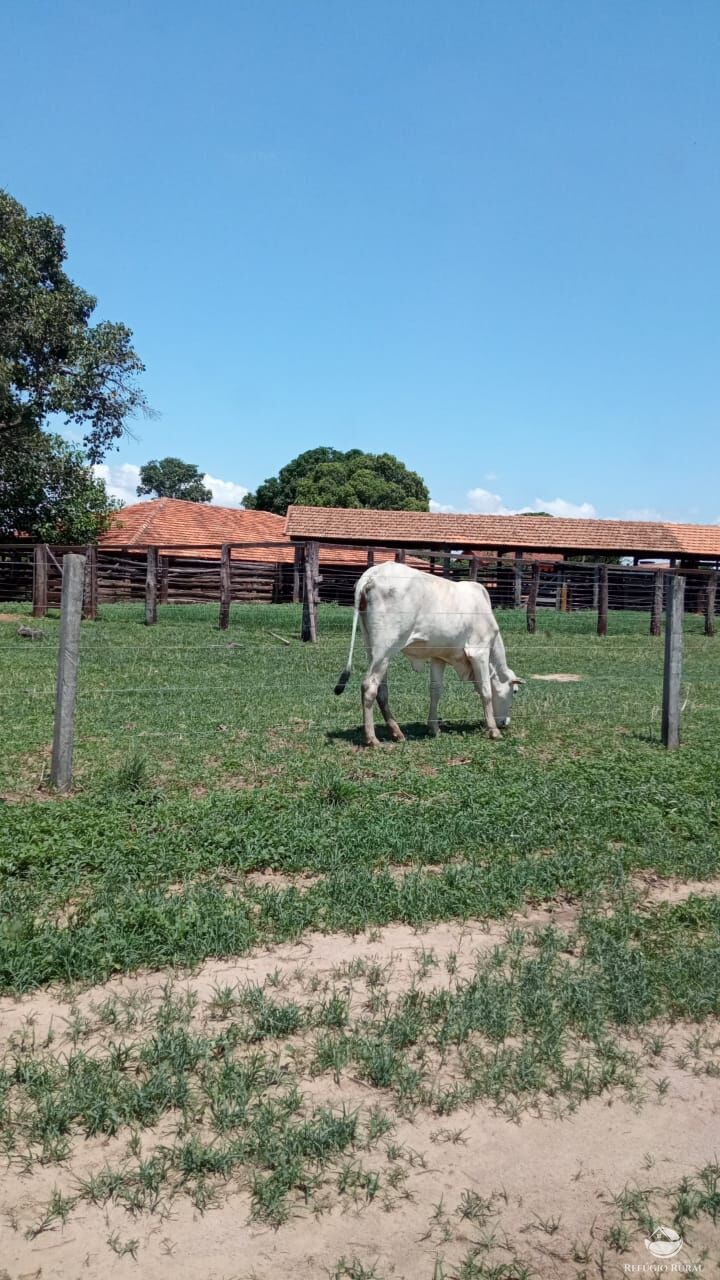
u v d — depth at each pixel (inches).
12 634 737.6
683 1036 144.9
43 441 1155.9
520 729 393.1
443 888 195.6
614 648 834.8
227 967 163.5
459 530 1359.5
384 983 158.6
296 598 1279.5
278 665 610.5
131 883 193.3
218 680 530.3
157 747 334.3
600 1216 106.5
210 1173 110.8
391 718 361.1
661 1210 107.5
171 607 1098.1
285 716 408.8
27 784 274.4
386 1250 100.5
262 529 1642.5
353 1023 143.7
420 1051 135.6
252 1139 114.6
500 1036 139.7
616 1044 140.7
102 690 470.0
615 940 174.9
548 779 288.2
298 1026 142.3
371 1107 124.0
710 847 230.1
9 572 1156.5
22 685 479.8
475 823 237.0
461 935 179.9
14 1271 95.7
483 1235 103.0
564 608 1333.7
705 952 168.4
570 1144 118.9
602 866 215.0
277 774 296.0
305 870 209.5
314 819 236.8
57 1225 102.4
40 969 154.9
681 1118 124.8
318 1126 117.6
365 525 1359.5
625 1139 120.2
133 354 1245.7
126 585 1270.9
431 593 354.0
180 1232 102.0
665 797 271.7
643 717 435.2
